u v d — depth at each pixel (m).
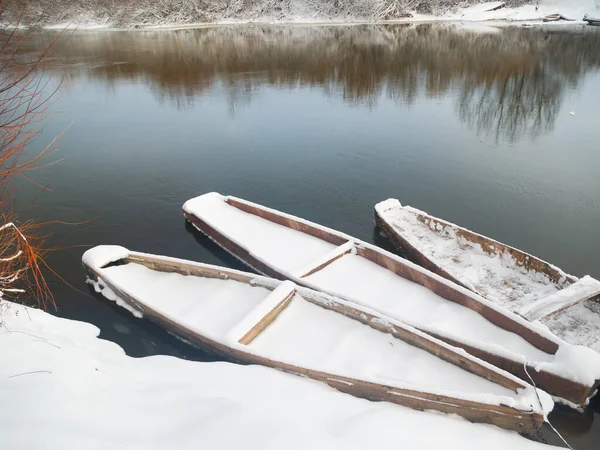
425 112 17.69
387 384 5.02
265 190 11.84
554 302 6.48
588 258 8.84
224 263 8.77
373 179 12.34
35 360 4.46
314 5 42.84
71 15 37.78
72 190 11.67
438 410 4.91
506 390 5.11
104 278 7.54
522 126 15.92
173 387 4.59
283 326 6.38
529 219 10.26
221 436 3.63
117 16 40.00
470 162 13.21
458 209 10.76
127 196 11.42
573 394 5.24
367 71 24.25
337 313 6.51
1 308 5.64
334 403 4.80
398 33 35.88
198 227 9.76
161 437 3.57
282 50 30.31
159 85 21.92
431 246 8.54
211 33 37.75
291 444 3.65
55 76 23.28
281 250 8.41
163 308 6.91
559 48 27.86
